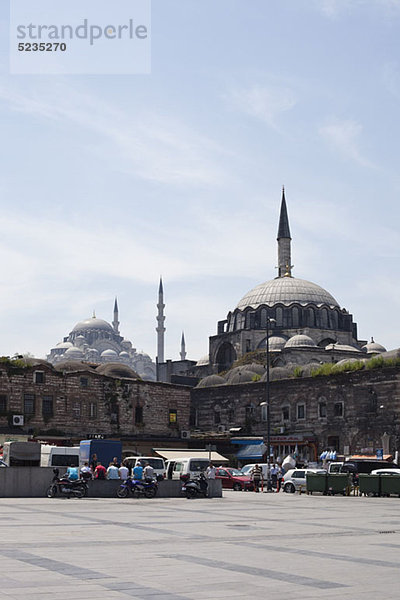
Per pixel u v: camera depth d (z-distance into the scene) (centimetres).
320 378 8406
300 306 12038
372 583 1360
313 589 1298
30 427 7244
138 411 8194
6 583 1309
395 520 2866
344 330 12288
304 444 8344
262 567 1546
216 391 9656
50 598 1187
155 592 1260
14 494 4066
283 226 13875
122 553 1744
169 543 1964
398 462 7306
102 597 1207
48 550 1772
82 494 4116
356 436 7906
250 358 11306
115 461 4750
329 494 5066
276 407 8881
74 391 7644
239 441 8475
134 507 3434
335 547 1917
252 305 12406
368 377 7875
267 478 5756
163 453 7388
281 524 2622
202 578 1404
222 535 2194
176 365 13888
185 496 4444
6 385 7162
